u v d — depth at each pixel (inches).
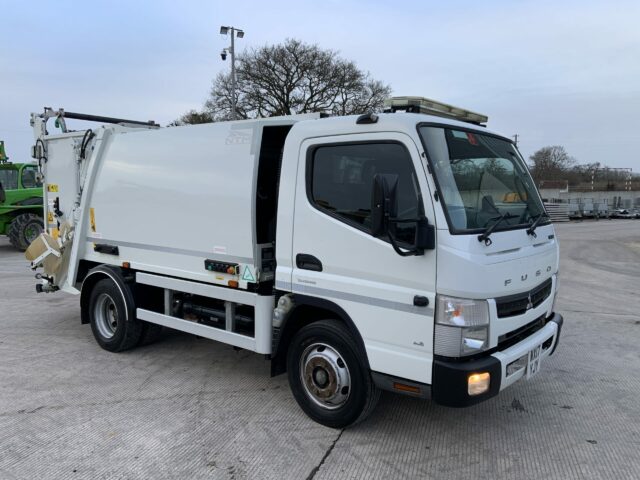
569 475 130.6
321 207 144.3
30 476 127.2
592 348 237.1
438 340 124.3
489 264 124.5
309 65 1413.6
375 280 134.1
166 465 133.0
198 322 190.9
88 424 154.8
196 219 178.2
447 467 133.9
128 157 205.5
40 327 261.1
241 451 140.2
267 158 163.2
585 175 3750.0
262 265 163.0
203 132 175.9
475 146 144.9
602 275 480.1
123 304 211.2
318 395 152.8
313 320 160.1
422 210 124.7
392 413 164.9
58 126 247.4
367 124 135.2
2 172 563.5
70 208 241.0
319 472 130.6
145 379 191.9
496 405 172.2
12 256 534.6
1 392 178.1
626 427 157.2
